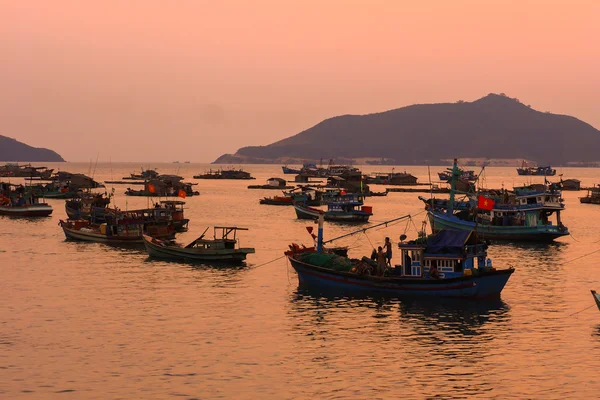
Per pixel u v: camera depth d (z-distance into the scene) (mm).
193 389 33906
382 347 40719
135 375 35719
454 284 51812
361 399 32906
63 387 34000
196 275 63156
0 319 46531
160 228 86625
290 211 150250
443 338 42594
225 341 41719
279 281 60344
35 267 67438
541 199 93188
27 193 132250
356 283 54500
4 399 32375
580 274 65625
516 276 64375
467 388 34375
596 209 164500
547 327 45188
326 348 40438
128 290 56219
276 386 34375
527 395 33531
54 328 44344
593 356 39156
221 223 119312
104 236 85625
